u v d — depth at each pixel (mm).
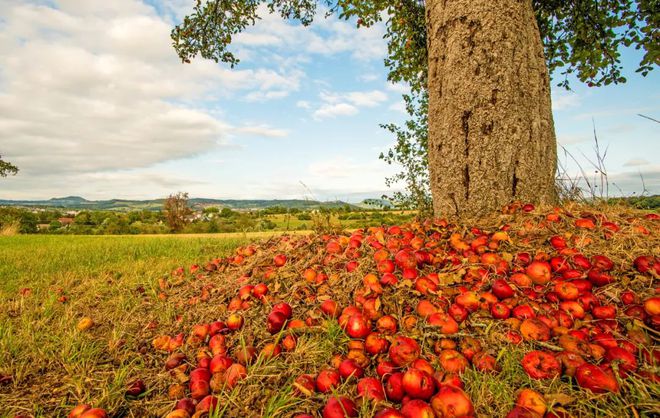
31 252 9602
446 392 1651
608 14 7176
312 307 2846
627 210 3801
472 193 4293
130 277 5551
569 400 1604
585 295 2396
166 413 2029
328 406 1729
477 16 4297
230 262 5043
